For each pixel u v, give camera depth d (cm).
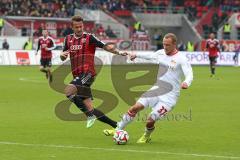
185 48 15050
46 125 4009
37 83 7931
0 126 3944
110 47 3462
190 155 2892
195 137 3519
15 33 14538
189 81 3094
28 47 13100
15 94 6372
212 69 9981
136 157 2830
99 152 2961
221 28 16512
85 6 16062
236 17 16675
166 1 17400
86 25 15388
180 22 16912
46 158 2792
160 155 2888
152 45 15862
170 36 3162
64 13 15525
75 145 3172
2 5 15138
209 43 9881
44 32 8481
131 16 16700
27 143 3234
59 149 3047
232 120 4369
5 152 2947
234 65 14025
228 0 17625
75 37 3553
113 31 15850
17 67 11831
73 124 4072
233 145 3225
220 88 7475
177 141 3353
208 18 17112
